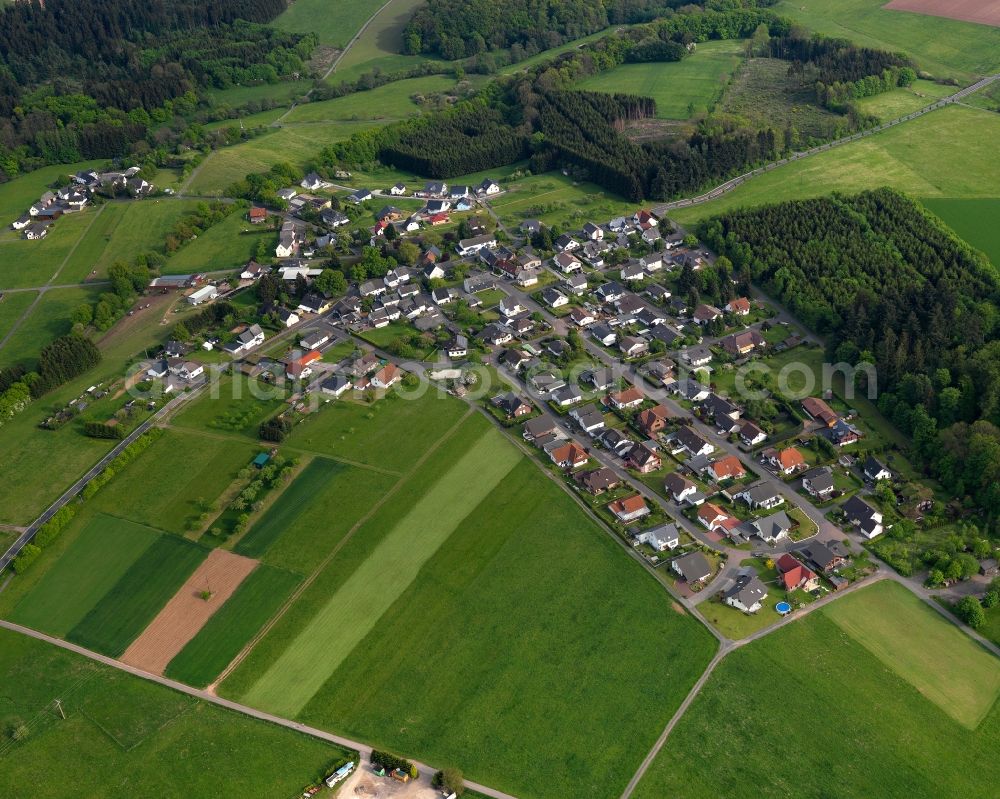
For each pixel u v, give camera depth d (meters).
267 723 143.38
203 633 159.38
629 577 165.88
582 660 150.88
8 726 145.50
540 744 138.25
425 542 175.38
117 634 160.62
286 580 168.50
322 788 133.25
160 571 172.62
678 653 151.00
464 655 152.75
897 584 162.38
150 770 137.50
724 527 176.00
